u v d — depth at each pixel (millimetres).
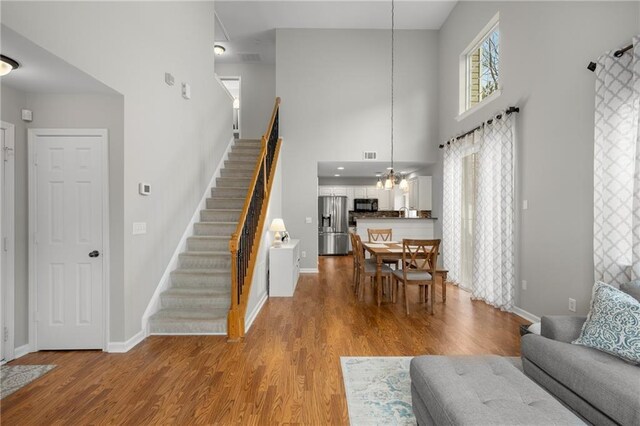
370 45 6551
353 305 4316
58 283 2881
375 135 6539
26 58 2184
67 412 1992
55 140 2855
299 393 2193
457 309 4129
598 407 1474
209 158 5168
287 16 6152
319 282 5750
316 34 6539
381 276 4598
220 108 5742
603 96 2578
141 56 3164
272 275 4777
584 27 2891
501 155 4012
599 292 1968
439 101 6496
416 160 6551
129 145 2951
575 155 2992
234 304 3160
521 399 1431
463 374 1686
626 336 1694
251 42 7043
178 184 4023
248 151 6188
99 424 1880
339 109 6527
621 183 2482
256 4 5797
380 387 2262
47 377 2420
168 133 3742
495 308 4152
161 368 2557
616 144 2498
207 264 3984
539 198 3492
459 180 5434
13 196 2725
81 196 2869
